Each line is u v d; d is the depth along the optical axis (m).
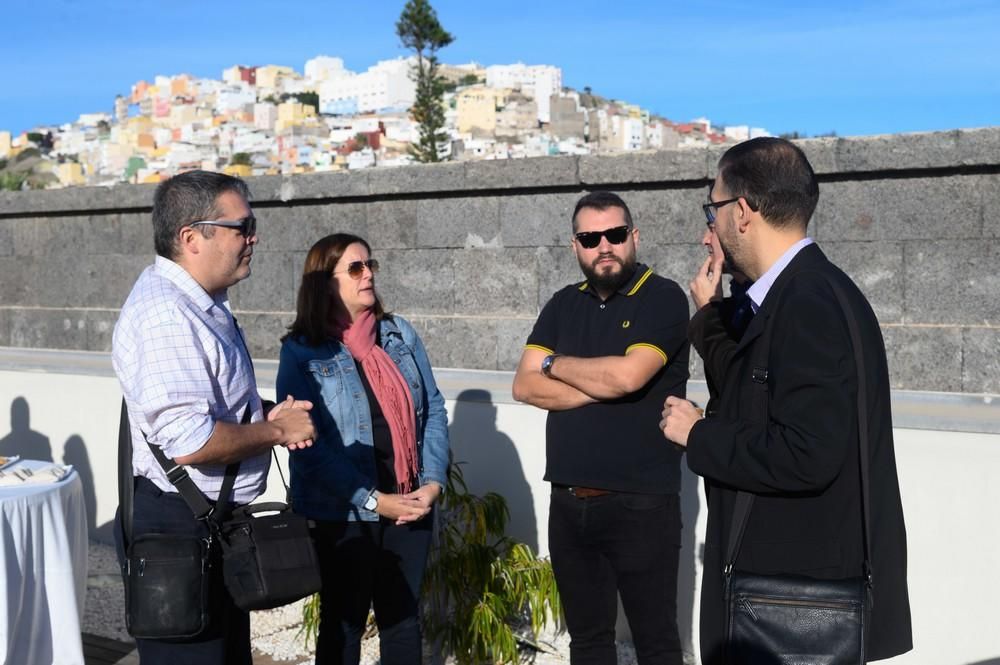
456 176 4.94
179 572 2.29
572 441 3.01
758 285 2.01
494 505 3.93
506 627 3.63
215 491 2.41
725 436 1.95
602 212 3.02
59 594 3.49
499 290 4.96
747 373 1.97
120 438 2.49
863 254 4.17
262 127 152.00
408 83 188.00
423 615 3.76
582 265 3.07
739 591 1.90
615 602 3.10
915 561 3.40
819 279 1.91
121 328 2.39
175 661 2.38
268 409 2.68
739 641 1.88
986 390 3.94
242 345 2.54
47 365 5.85
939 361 4.02
